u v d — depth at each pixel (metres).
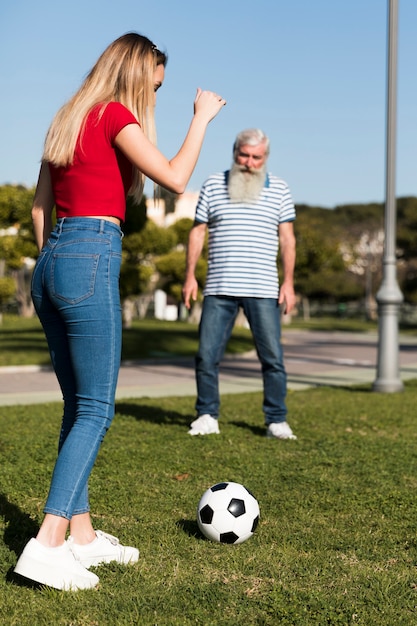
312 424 7.45
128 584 3.01
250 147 6.38
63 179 3.04
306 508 4.29
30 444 5.94
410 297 54.00
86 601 2.81
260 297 6.47
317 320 60.38
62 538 2.93
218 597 2.89
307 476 5.04
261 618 2.70
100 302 2.96
